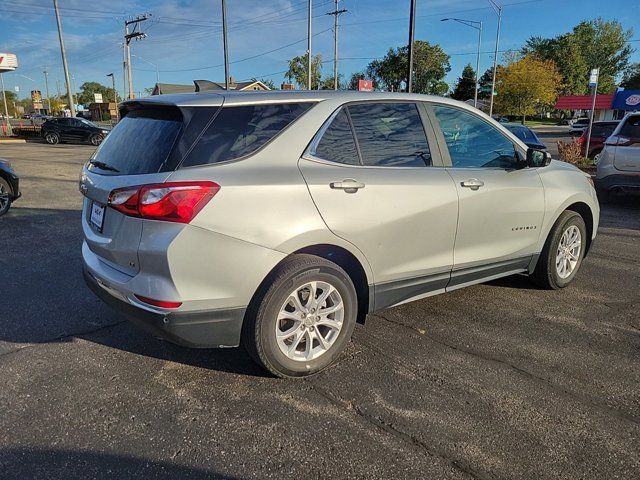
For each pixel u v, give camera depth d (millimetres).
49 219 8031
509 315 4297
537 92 59906
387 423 2797
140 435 2672
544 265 4715
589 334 3949
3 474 2375
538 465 2482
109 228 3023
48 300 4512
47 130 29750
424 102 3789
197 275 2771
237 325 2953
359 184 3211
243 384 3174
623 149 9117
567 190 4656
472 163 3979
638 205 10094
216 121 2936
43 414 2832
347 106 3371
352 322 3355
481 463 2492
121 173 3006
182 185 2711
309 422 2801
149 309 2807
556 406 2973
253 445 2607
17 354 3512
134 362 3428
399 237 3438
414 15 15750
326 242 3111
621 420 2846
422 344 3740
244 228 2826
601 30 91125
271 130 3068
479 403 2990
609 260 6047
